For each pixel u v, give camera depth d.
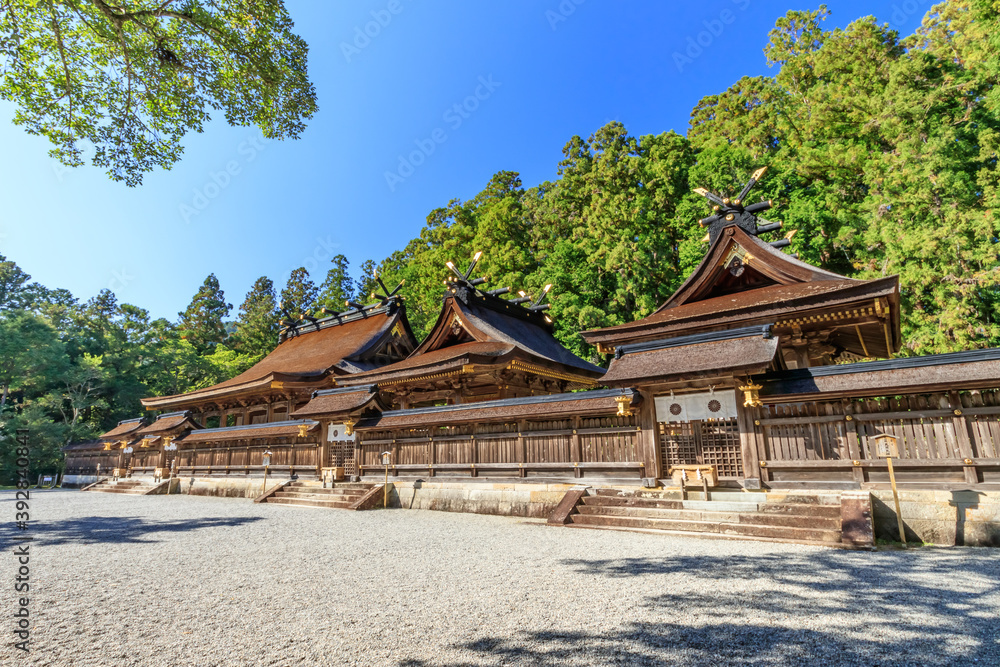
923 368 9.59
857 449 10.14
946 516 8.98
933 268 25.20
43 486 37.56
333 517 13.93
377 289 57.50
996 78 27.20
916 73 28.80
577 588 5.93
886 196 27.47
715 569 6.71
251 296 78.56
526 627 4.57
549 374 21.33
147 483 27.56
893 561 7.20
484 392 23.11
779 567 6.80
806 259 32.59
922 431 9.63
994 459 8.88
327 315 37.53
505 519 13.16
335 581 6.54
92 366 45.88
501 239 46.19
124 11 10.52
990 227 23.45
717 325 13.84
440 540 9.80
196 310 79.31
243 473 22.77
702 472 11.17
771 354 10.55
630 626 4.54
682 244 36.59
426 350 24.55
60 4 9.92
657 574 6.50
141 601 5.68
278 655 3.98
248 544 9.58
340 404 18.73
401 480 16.69
